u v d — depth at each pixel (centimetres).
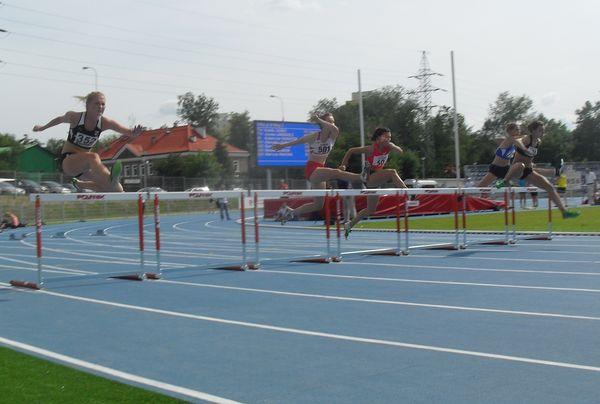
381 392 452
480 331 640
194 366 532
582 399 426
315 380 485
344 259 1377
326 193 1148
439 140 7319
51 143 7212
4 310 824
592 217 2506
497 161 1374
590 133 8569
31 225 3300
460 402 425
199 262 1402
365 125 7438
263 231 2516
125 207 4156
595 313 722
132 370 523
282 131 4291
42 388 469
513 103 9106
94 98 880
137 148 6719
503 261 1270
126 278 1124
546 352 551
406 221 1451
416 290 921
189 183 4584
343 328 670
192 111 9456
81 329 695
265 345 602
